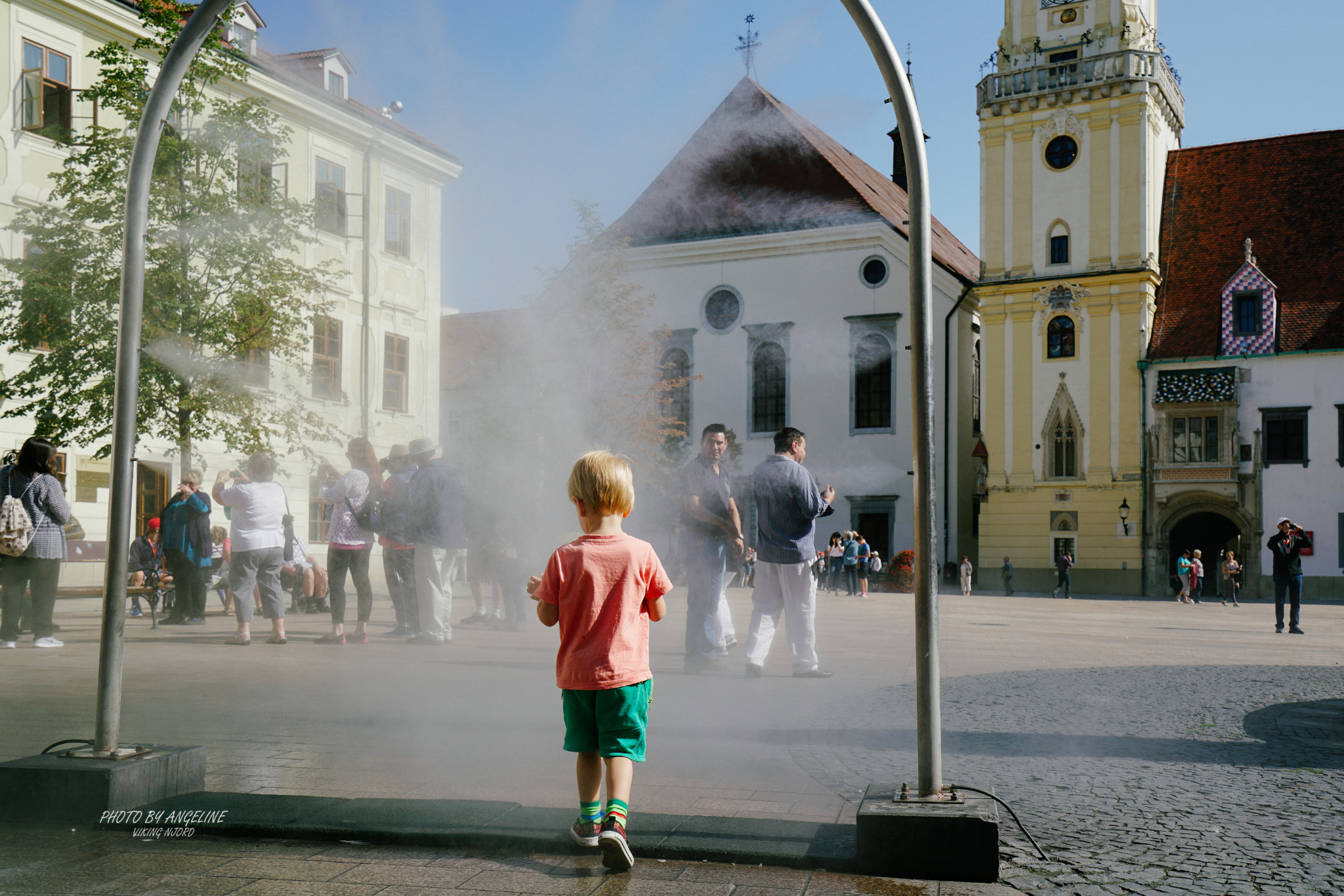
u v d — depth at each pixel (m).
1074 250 41.09
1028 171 41.88
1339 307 39.06
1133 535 39.84
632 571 4.03
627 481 4.16
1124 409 40.25
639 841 3.88
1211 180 44.03
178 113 16.30
